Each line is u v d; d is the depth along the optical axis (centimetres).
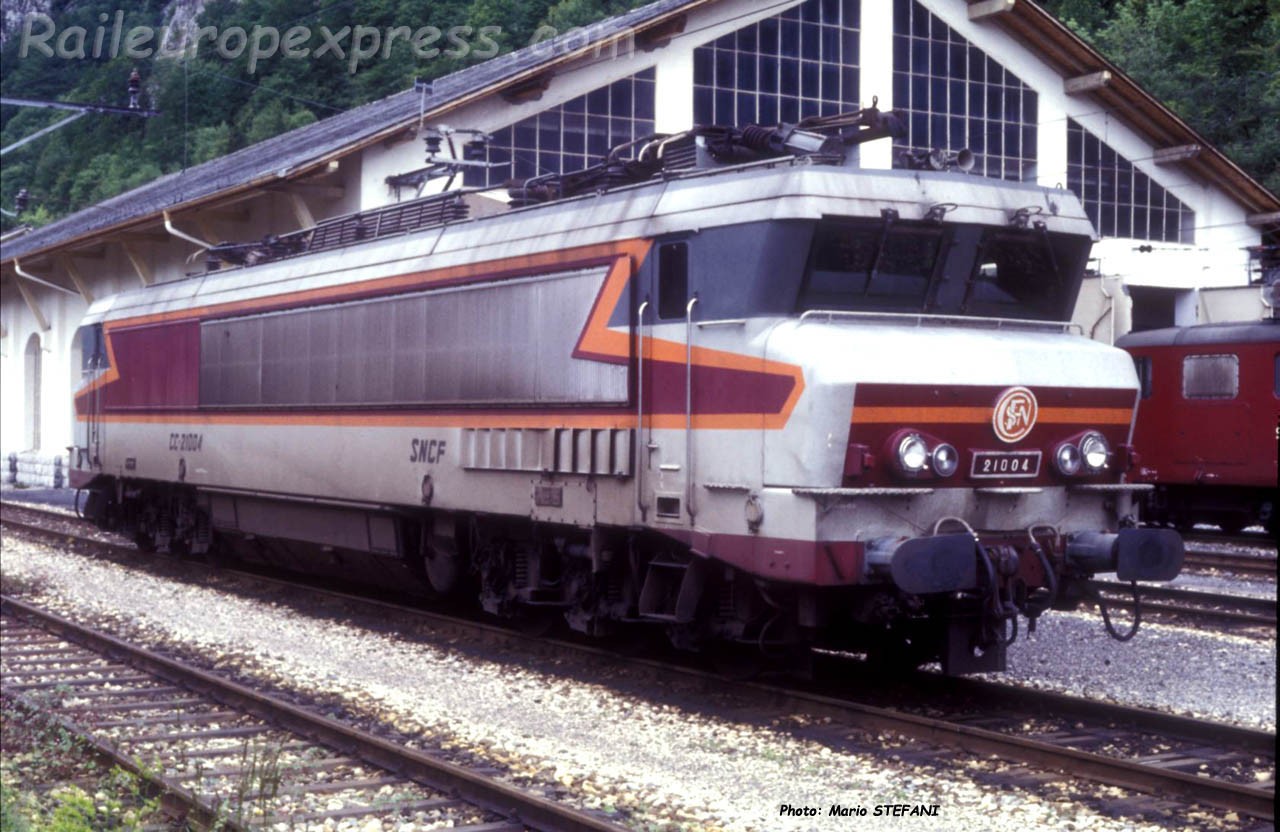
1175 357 2302
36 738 886
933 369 906
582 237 1073
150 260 3128
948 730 844
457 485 1223
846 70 2809
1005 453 939
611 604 1108
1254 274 3222
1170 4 3894
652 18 2508
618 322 1030
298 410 1498
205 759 837
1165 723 879
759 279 923
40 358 4041
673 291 991
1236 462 2214
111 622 1399
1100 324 2461
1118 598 1504
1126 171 3153
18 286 3803
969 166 1015
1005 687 989
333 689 1048
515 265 1146
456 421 1223
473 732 898
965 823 691
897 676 1072
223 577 1772
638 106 2572
